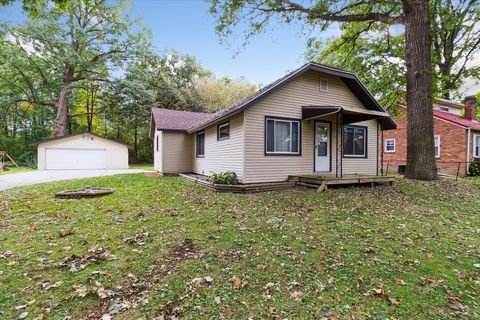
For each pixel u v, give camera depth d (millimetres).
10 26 18484
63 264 3104
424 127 9211
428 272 3014
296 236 4043
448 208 5867
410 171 9562
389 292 2615
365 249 3588
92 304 2436
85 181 10016
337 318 2244
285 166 8875
